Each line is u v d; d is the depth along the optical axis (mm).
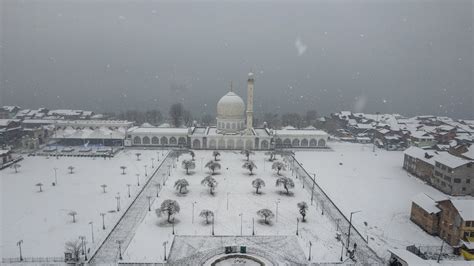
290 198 136250
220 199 132875
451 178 141500
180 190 137125
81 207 122312
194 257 91250
